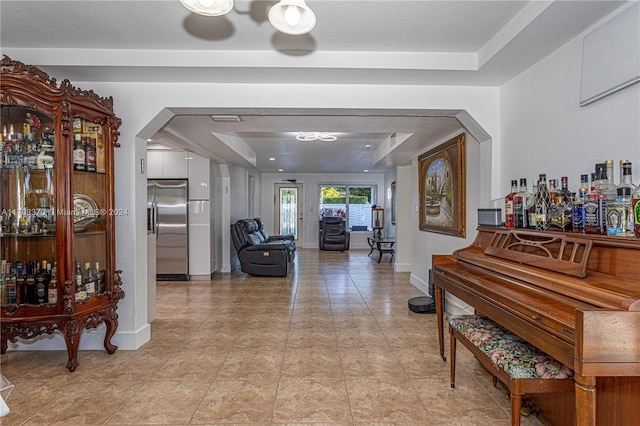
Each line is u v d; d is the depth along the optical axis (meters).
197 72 2.64
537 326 1.43
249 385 2.32
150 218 5.78
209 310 4.09
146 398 2.16
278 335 3.25
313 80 2.80
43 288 2.54
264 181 10.38
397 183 6.69
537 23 1.93
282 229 10.48
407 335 3.24
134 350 2.91
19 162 2.49
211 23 2.16
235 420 1.93
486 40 2.38
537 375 1.56
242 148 5.62
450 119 3.43
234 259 6.95
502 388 2.26
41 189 2.52
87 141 2.66
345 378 2.41
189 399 2.15
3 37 2.33
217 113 3.05
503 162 2.88
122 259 2.93
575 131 2.07
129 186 2.91
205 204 5.89
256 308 4.17
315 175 10.44
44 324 2.43
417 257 5.36
